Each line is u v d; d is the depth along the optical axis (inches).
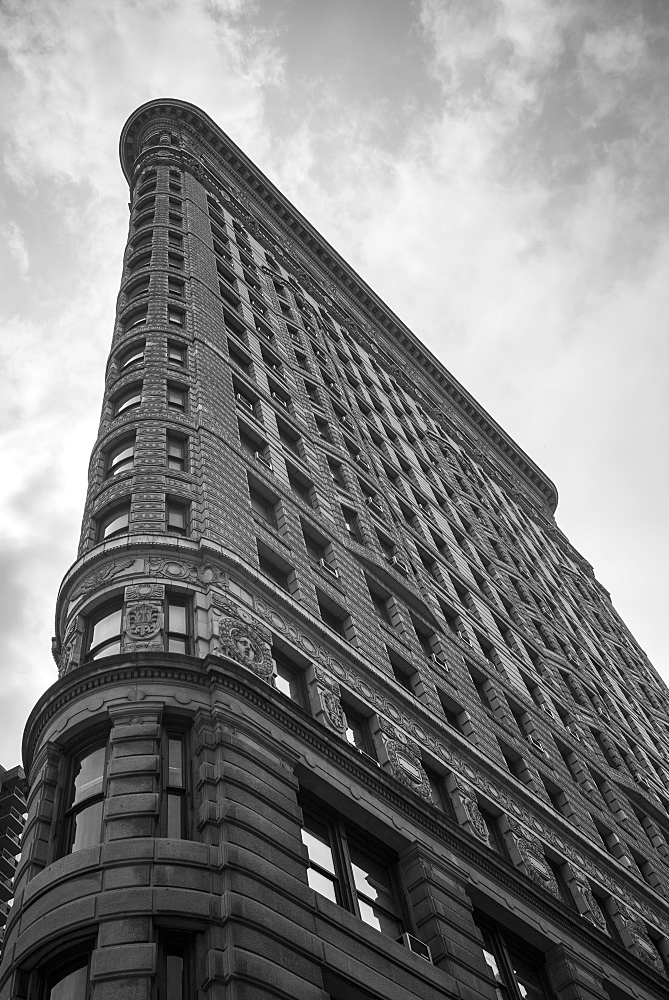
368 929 821.9
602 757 1978.3
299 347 2218.3
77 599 1016.2
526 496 3806.6
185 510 1155.3
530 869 1243.8
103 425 1363.2
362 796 968.3
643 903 1529.3
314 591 1262.3
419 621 1569.9
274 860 769.6
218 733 837.8
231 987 643.5
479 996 888.9
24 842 800.3
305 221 3203.7
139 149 2984.7
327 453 1775.3
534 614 2412.6
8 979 668.7
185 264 1959.9
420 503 2224.4
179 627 971.3
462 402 3779.5
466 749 1305.4
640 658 3331.7
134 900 675.4
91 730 839.7
